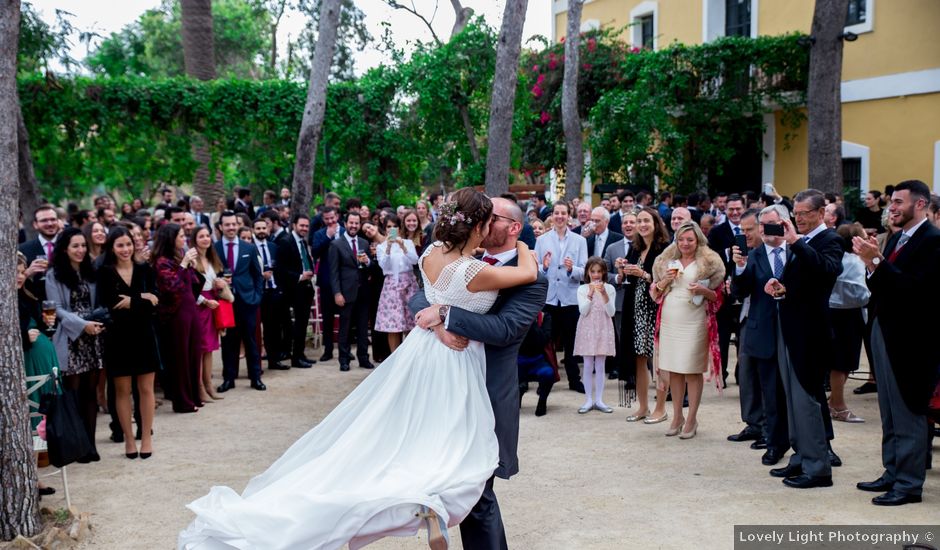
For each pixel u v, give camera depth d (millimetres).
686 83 17844
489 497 3805
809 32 16938
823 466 5336
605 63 19250
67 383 6246
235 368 9125
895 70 15578
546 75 20156
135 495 5527
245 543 3268
